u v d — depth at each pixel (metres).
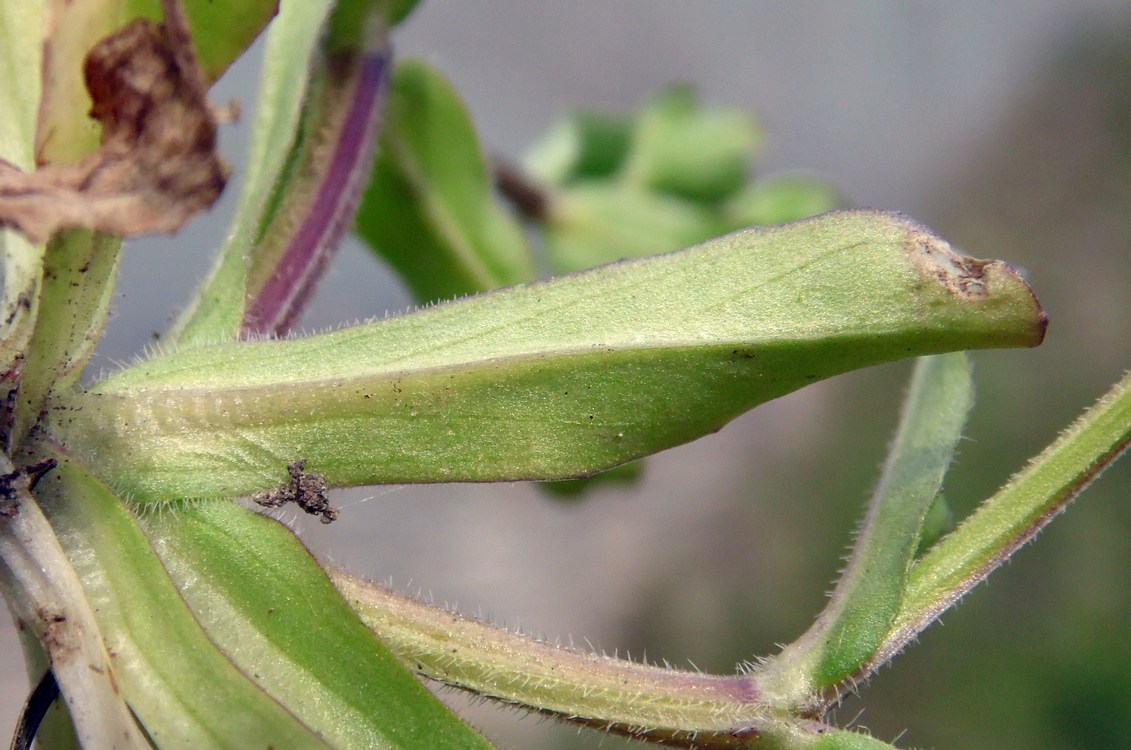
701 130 0.18
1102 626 0.34
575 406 0.10
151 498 0.10
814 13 0.42
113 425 0.10
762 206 0.17
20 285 0.10
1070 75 0.44
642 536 0.39
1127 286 0.40
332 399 0.10
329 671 0.10
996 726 0.33
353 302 0.27
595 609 0.36
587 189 0.17
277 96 0.11
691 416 0.10
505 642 0.11
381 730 0.10
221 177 0.10
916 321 0.10
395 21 0.12
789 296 0.10
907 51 0.43
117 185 0.10
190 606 0.10
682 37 0.40
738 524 0.39
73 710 0.10
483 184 0.13
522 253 0.13
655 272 0.10
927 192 0.42
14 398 0.10
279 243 0.12
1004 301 0.10
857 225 0.10
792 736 0.10
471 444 0.10
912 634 0.11
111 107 0.10
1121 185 0.42
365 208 0.13
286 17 0.11
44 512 0.10
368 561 0.32
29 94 0.11
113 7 0.10
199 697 0.10
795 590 0.38
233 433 0.10
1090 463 0.11
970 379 0.11
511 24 0.38
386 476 0.10
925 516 0.11
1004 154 0.43
